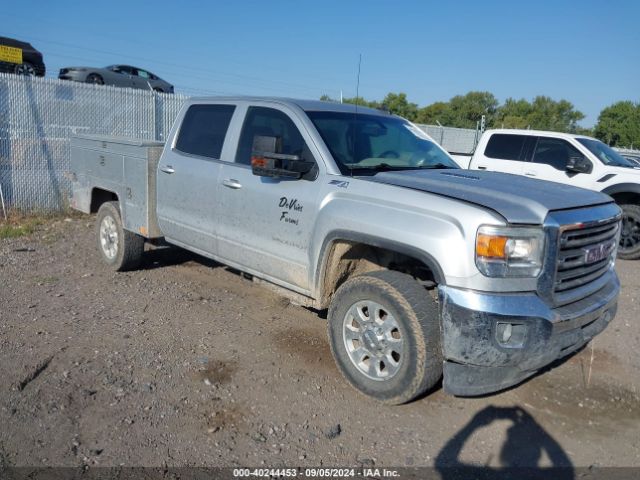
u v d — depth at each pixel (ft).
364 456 11.32
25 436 11.43
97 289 20.52
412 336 12.08
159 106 42.19
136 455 11.00
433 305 12.19
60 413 12.26
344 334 13.60
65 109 37.32
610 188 31.19
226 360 15.07
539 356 11.63
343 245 13.97
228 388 13.62
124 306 18.85
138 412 12.43
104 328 16.89
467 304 11.21
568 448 11.88
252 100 17.26
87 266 23.44
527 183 13.94
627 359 16.25
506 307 11.16
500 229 11.19
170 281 21.67
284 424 12.26
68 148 37.35
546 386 14.42
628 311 20.53
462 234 11.39
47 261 24.14
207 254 18.33
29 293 19.86
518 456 11.54
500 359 11.34
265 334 16.92
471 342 11.25
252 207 16.05
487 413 13.04
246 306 19.26
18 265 23.39
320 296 14.47
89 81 70.59
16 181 35.35
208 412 12.57
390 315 12.55
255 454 11.21
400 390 12.50
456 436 12.12
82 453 10.99
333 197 13.84
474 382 11.62
